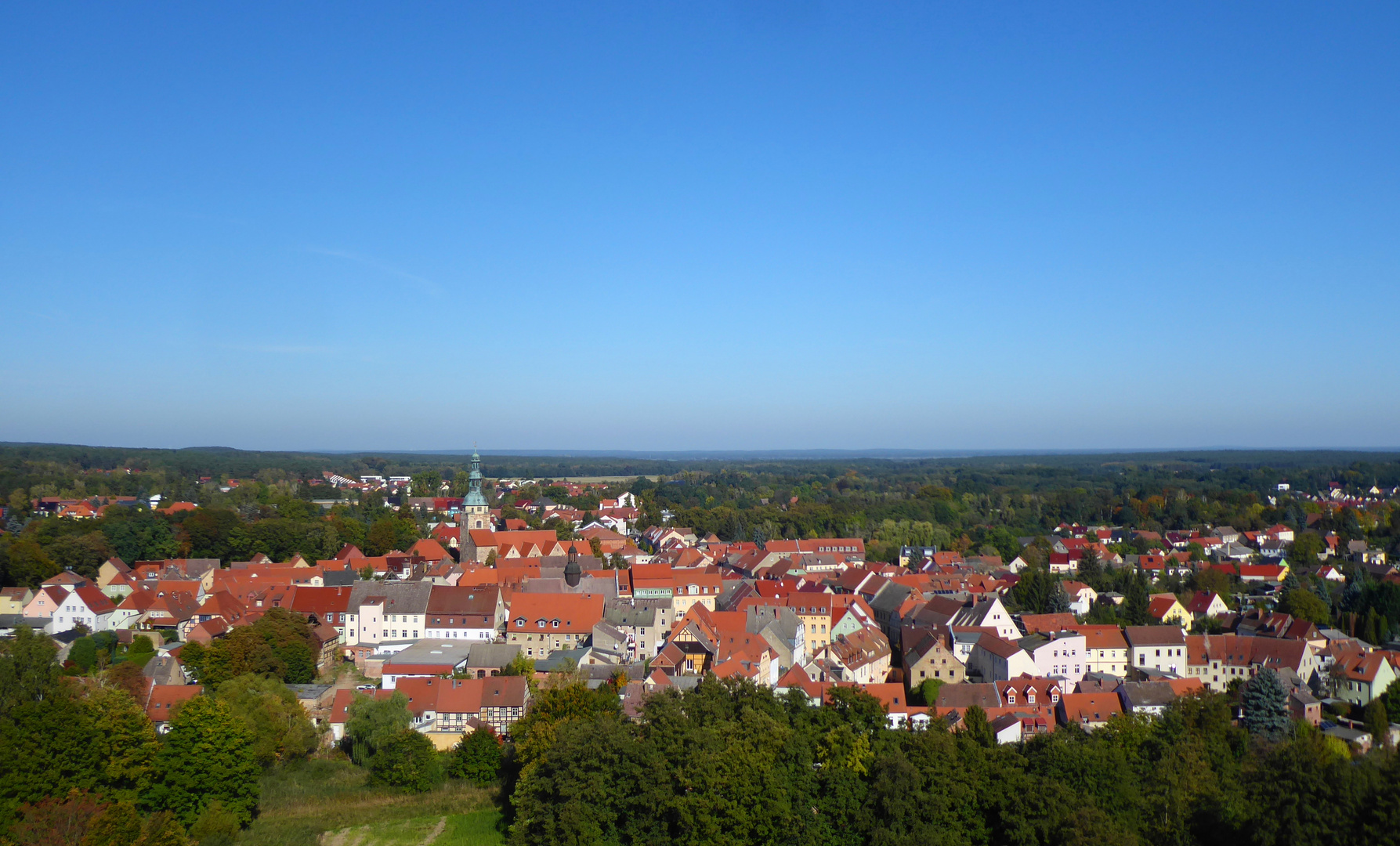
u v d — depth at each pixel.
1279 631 186.38
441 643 189.50
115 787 106.44
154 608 190.25
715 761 97.19
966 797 98.75
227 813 108.75
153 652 173.38
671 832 99.06
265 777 124.75
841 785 100.44
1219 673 170.62
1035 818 94.75
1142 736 117.38
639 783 99.94
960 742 107.25
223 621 184.25
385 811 116.94
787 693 131.12
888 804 95.19
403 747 124.50
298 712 137.12
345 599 198.25
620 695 138.38
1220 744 114.62
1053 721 136.38
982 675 169.00
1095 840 86.19
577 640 185.62
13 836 90.19
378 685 166.50
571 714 120.62
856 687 121.69
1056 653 167.38
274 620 171.50
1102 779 100.69
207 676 155.62
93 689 124.44
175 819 101.62
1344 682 158.00
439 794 121.38
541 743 113.19
